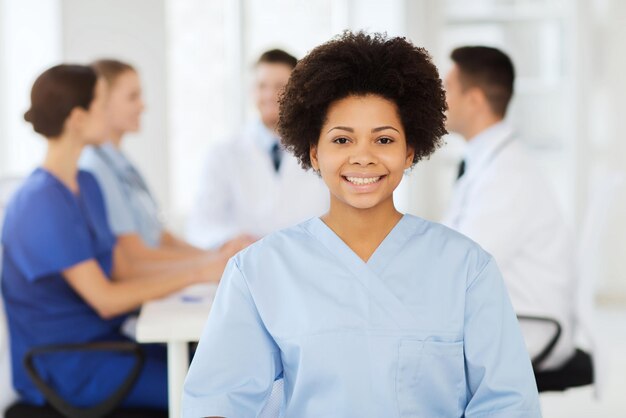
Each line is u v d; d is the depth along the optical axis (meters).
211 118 5.66
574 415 4.17
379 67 1.53
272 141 4.02
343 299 1.56
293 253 1.61
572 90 5.82
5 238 2.60
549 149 5.93
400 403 1.54
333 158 1.55
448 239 1.62
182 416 1.56
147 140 5.38
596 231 2.81
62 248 2.55
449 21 5.85
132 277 3.06
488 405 1.57
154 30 5.31
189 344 2.86
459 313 1.57
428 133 1.59
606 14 5.96
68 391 2.54
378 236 1.61
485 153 2.91
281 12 5.69
